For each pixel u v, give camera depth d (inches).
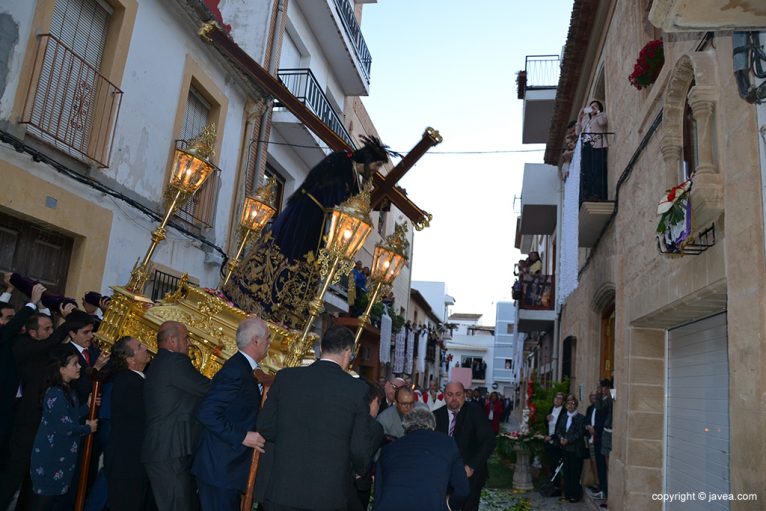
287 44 563.5
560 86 571.5
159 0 332.2
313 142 532.4
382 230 988.6
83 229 279.9
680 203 204.7
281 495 137.6
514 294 824.9
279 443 142.2
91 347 224.5
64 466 176.7
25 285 201.9
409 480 145.3
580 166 408.8
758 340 159.2
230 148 427.8
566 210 480.7
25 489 203.5
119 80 303.4
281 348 200.7
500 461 565.9
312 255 221.9
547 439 440.8
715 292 197.9
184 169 204.5
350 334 155.3
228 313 197.0
